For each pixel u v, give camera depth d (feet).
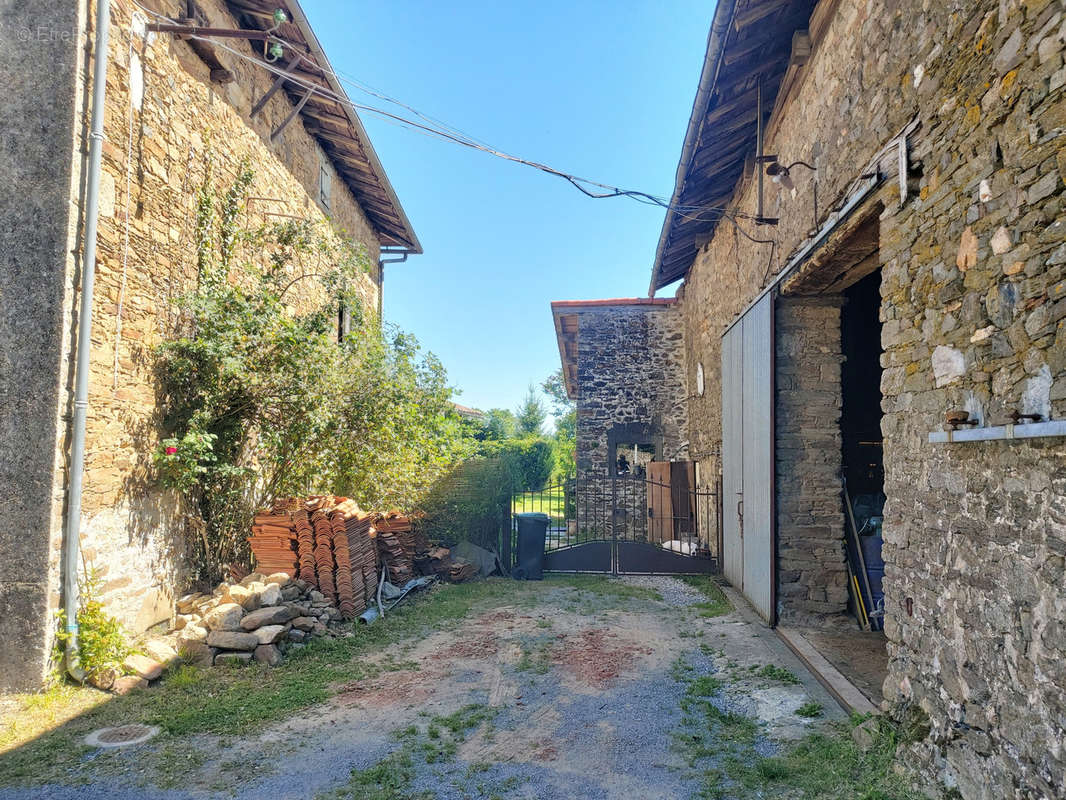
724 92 17.16
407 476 25.23
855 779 9.37
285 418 18.99
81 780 9.70
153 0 16.10
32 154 13.35
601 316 41.24
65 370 13.21
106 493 14.39
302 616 17.20
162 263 16.56
